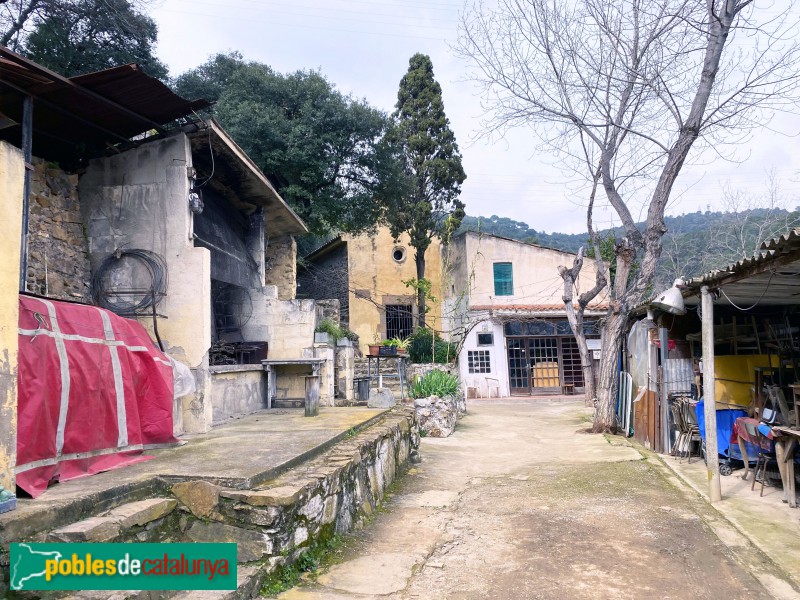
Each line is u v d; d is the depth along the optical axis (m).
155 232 7.27
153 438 5.56
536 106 11.93
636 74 10.11
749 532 5.24
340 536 5.07
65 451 4.23
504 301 22.08
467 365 21.64
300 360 10.05
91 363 4.66
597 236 13.99
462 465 8.78
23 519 3.14
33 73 5.32
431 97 21.25
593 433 11.69
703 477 7.42
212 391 8.06
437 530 5.50
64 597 3.15
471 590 4.09
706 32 9.44
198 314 7.07
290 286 13.59
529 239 27.02
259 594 3.71
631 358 11.83
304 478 4.63
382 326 21.80
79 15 11.23
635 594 4.04
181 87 14.66
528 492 6.95
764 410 6.70
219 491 4.11
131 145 7.45
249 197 10.46
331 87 15.95
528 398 20.73
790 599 3.96
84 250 7.30
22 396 3.86
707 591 4.09
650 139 10.50
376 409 9.52
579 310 15.73
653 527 5.48
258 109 14.23
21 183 3.71
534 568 4.51
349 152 15.56
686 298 8.47
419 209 20.22
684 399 8.70
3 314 3.46
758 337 8.69
